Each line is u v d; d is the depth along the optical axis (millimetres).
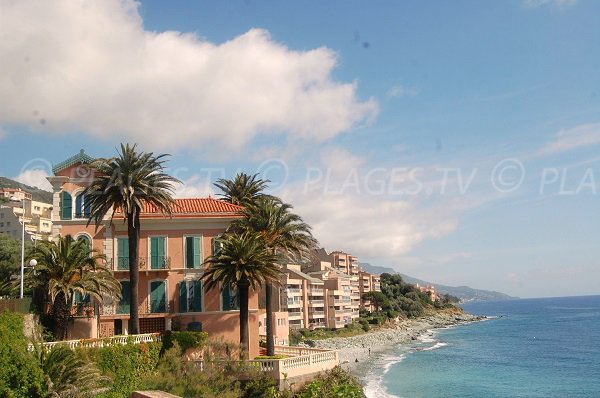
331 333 140750
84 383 27344
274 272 44531
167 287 49688
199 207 52312
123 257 49656
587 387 70750
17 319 31453
